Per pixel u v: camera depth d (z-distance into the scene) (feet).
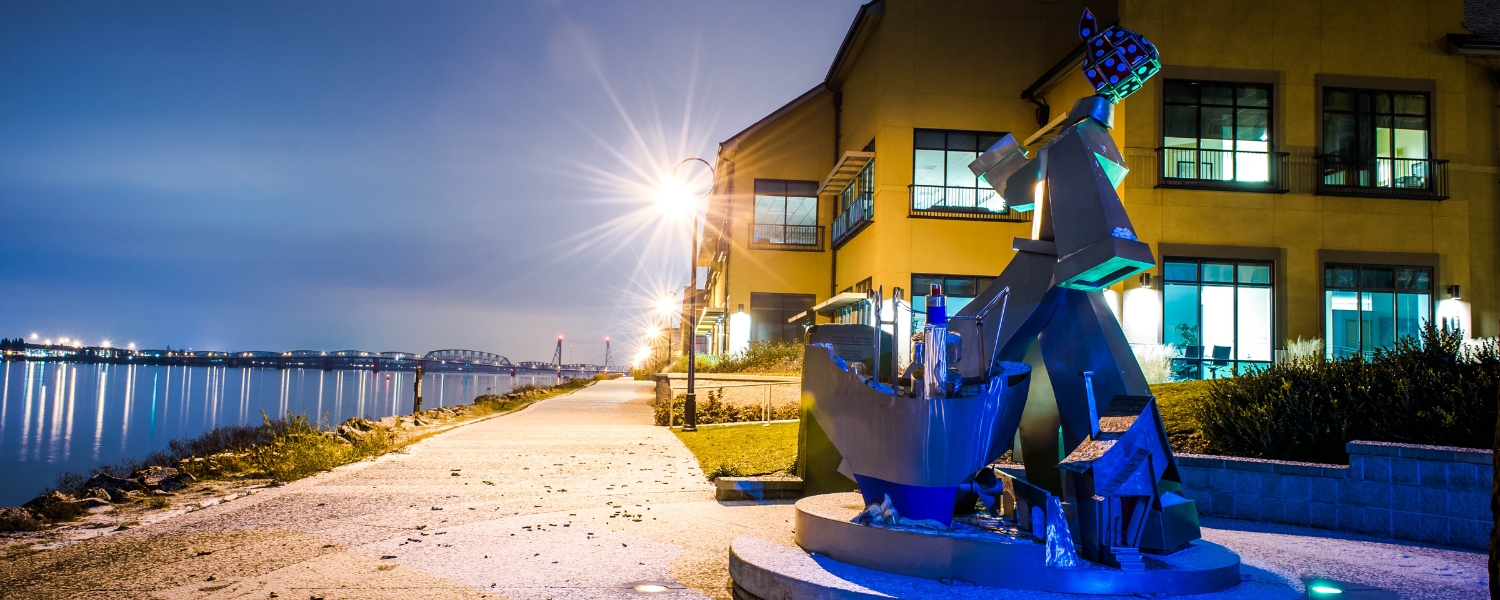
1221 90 71.87
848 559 18.97
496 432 65.16
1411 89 72.64
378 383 541.34
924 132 89.20
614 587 20.26
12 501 60.03
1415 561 21.13
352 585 20.22
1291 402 29.66
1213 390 35.40
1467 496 23.07
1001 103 89.71
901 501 19.33
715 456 46.96
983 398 18.61
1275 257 70.69
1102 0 90.79
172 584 20.29
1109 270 18.39
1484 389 26.21
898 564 18.19
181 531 26.84
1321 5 72.69
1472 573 19.89
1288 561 20.88
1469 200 72.43
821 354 21.01
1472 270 71.92
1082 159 19.21
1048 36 90.63
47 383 390.01
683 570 21.95
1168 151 71.10
